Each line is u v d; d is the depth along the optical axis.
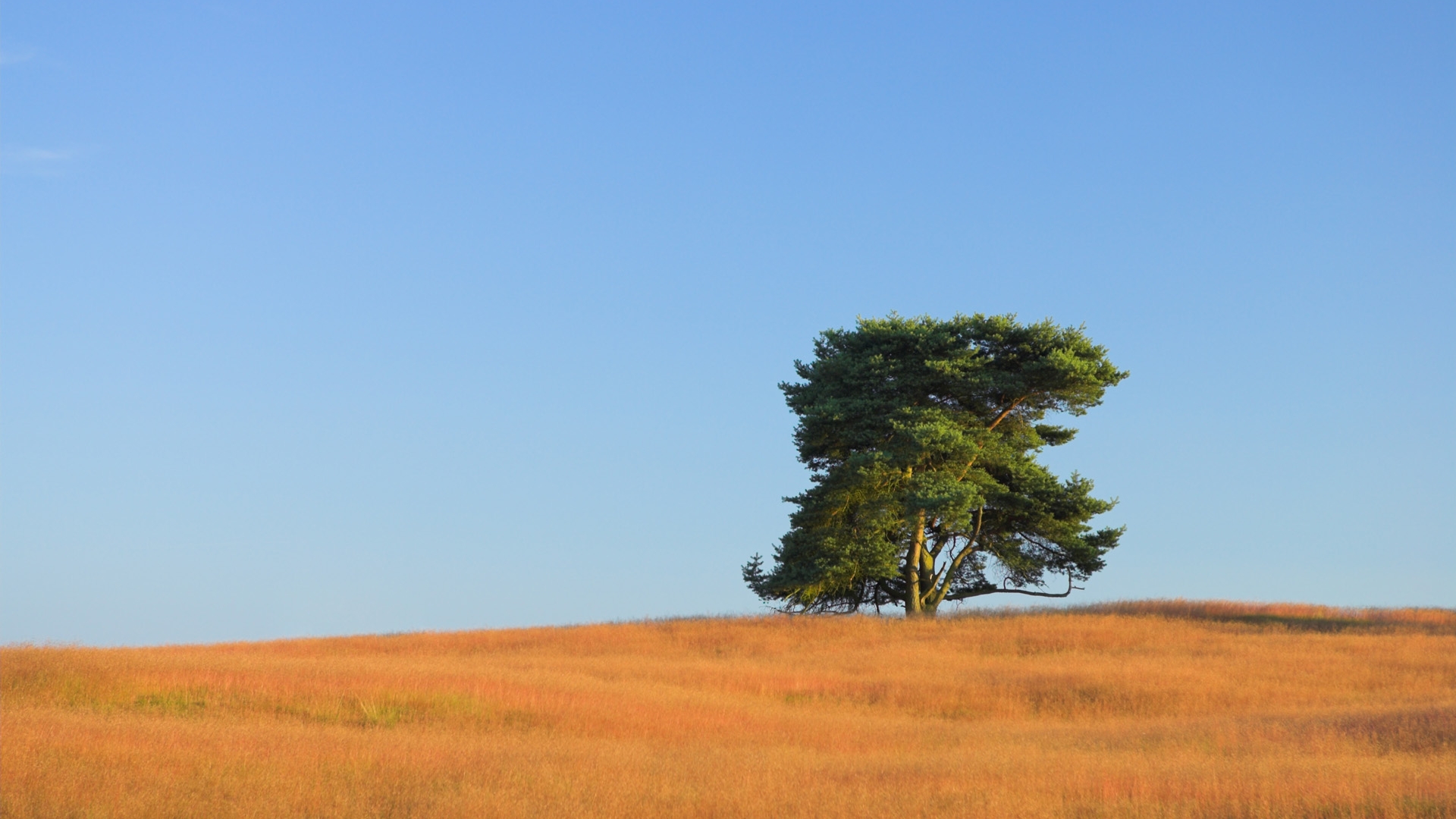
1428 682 27.67
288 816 12.71
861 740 20.39
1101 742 19.56
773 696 26.83
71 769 14.30
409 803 13.48
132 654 25.75
